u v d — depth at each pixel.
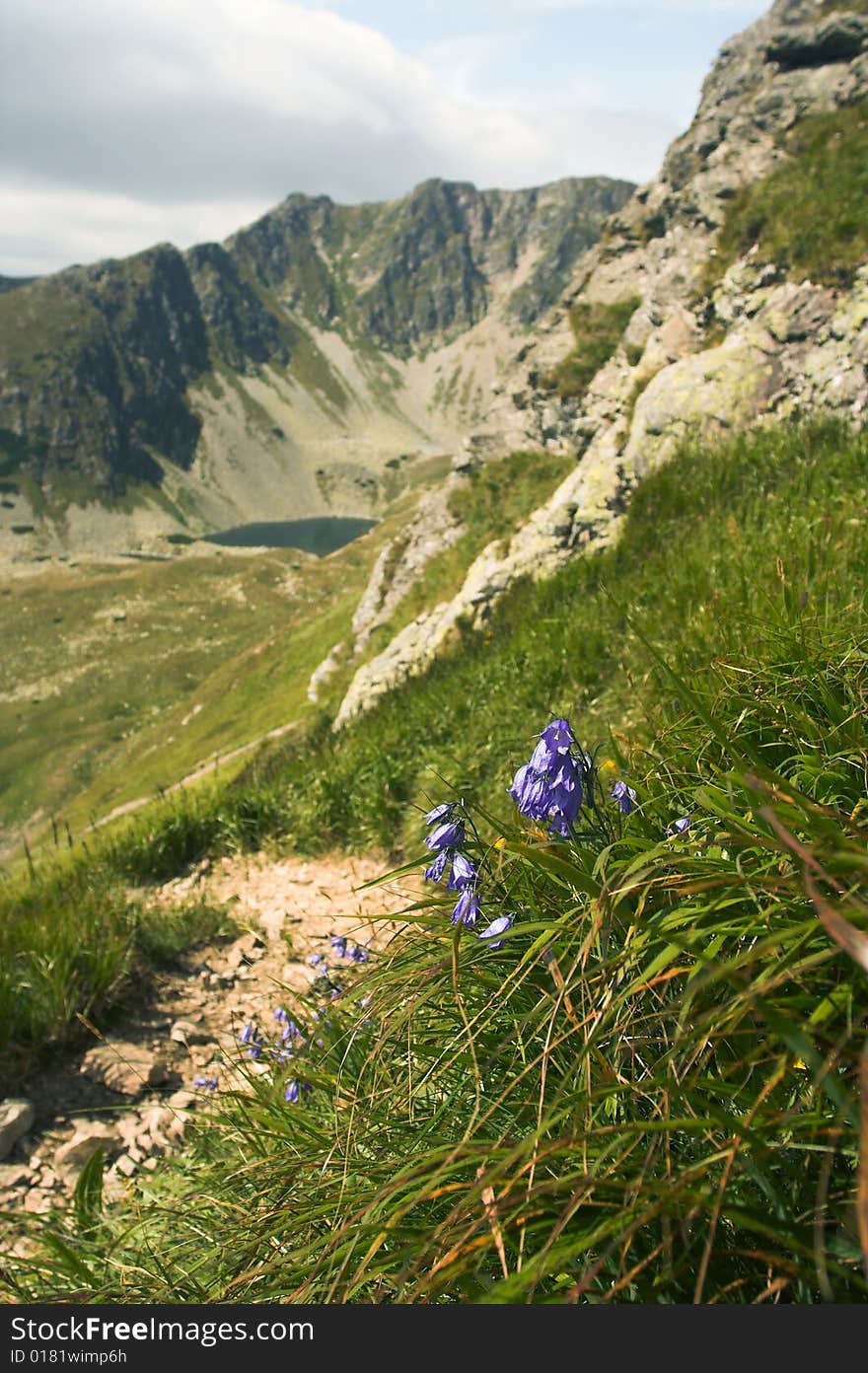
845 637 3.29
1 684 187.75
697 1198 1.45
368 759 9.90
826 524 6.29
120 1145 4.59
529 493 26.69
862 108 20.08
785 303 14.27
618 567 11.61
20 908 7.21
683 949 1.72
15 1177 4.39
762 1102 1.61
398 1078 2.49
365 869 8.37
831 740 2.54
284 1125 2.88
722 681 3.41
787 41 24.73
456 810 2.55
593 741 6.41
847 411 11.93
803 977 1.75
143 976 6.31
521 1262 1.60
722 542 9.04
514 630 12.11
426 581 28.20
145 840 9.45
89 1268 2.95
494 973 2.35
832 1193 1.57
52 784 151.12
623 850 2.39
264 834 9.55
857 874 1.62
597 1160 1.70
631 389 18.22
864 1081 1.16
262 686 76.88
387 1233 1.80
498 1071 2.21
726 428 13.65
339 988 3.70
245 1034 4.48
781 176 19.42
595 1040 1.86
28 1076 5.17
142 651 195.25
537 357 29.59
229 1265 2.39
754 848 2.10
